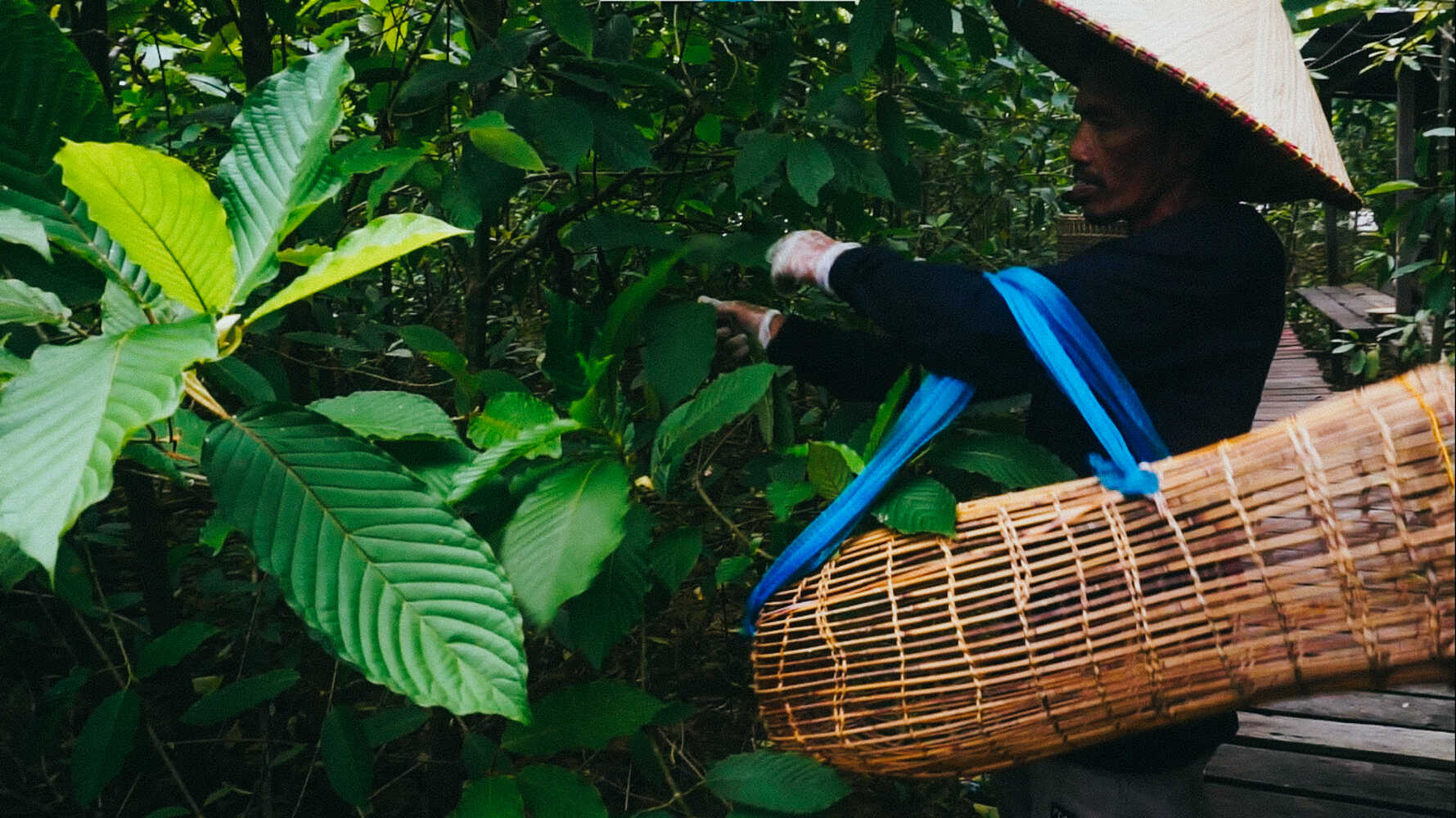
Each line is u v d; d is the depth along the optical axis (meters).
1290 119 1.24
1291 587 0.98
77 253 1.00
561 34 1.54
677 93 1.95
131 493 1.82
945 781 2.69
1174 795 1.33
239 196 1.04
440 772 1.96
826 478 1.30
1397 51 4.87
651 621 1.75
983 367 1.23
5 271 1.08
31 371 0.81
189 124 1.93
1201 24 1.24
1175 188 1.34
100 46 1.65
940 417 1.23
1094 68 1.34
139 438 1.14
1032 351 1.21
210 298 0.94
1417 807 2.22
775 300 2.22
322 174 1.02
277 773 2.25
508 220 2.79
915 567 1.13
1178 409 1.27
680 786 2.24
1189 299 1.24
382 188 1.43
